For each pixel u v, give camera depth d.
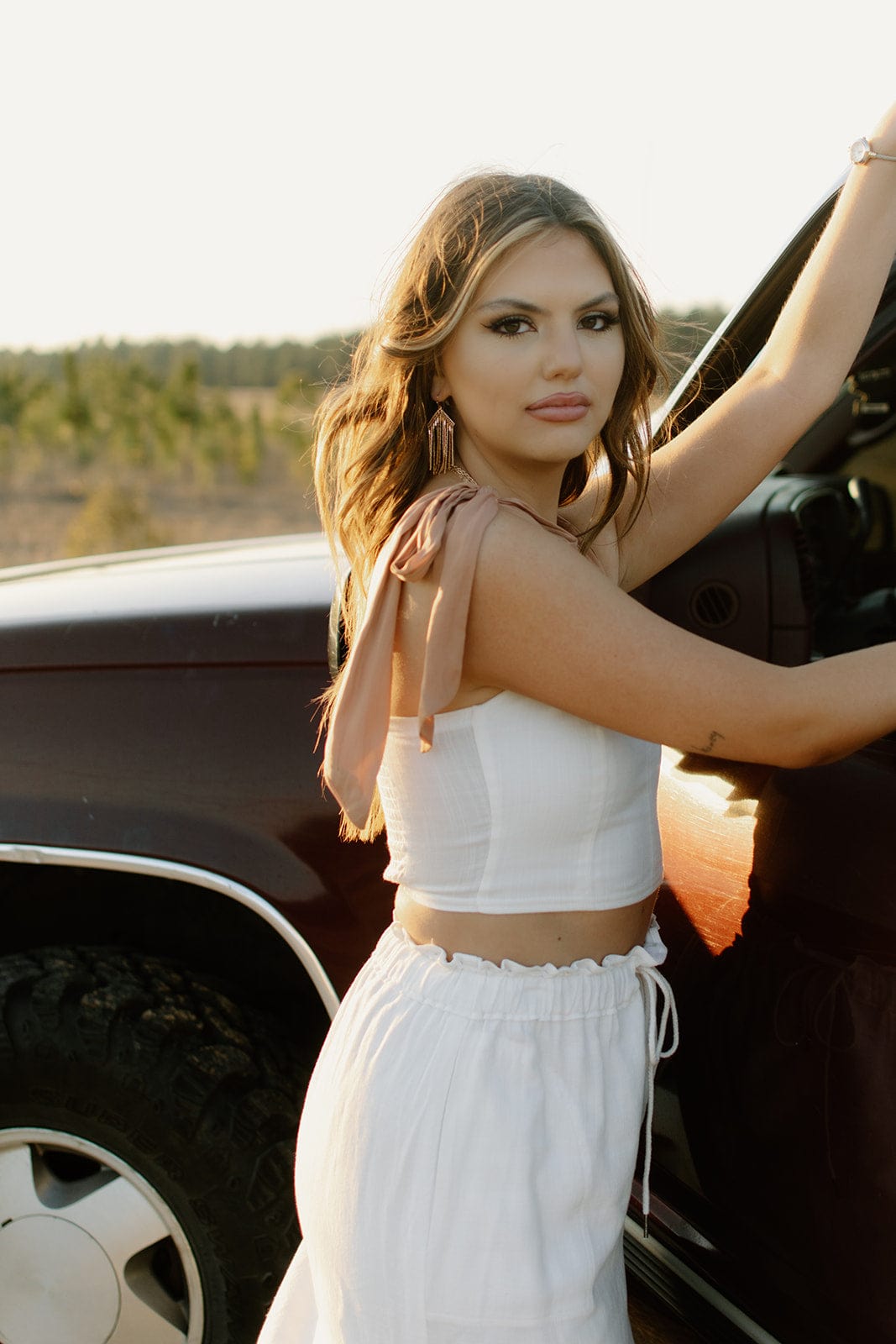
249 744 1.79
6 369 22.25
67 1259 1.85
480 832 1.30
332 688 1.63
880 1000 1.28
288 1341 1.50
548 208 1.25
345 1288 1.31
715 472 1.57
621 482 1.47
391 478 1.39
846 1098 1.29
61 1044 1.78
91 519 15.59
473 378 1.29
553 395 1.28
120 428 21.41
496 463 1.37
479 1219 1.25
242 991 1.93
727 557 1.63
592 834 1.31
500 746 1.27
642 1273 1.72
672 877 1.61
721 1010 1.48
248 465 20.08
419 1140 1.27
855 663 1.21
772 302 1.71
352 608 1.56
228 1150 1.78
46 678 1.87
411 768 1.32
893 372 2.15
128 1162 1.80
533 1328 1.25
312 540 2.78
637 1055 1.35
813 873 1.40
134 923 2.02
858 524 2.31
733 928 1.50
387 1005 1.35
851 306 1.54
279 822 1.77
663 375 1.42
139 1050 1.78
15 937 2.04
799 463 2.35
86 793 1.82
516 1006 1.28
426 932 1.37
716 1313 1.57
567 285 1.25
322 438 1.45
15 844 1.82
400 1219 1.27
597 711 1.22
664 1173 1.62
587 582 1.19
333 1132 1.34
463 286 1.25
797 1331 1.43
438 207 1.29
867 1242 1.28
